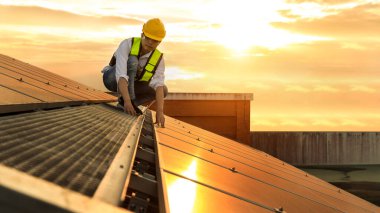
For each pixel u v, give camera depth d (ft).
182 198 7.41
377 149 71.51
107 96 37.35
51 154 6.86
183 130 26.09
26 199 2.33
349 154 71.15
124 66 21.39
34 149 6.81
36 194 2.38
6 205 2.29
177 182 8.60
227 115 57.88
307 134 69.87
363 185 68.95
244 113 57.93
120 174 7.14
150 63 22.24
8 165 5.18
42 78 24.72
